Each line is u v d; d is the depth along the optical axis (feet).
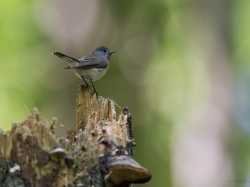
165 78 58.13
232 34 56.13
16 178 13.03
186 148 51.44
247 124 57.41
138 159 48.91
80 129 17.52
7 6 53.16
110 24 49.67
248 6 62.44
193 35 59.47
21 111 47.16
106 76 48.06
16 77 49.75
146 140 49.93
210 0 56.80
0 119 47.26
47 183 13.10
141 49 53.11
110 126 15.69
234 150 50.49
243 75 63.26
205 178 49.24
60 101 45.47
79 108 19.72
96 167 13.99
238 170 51.11
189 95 57.31
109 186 13.84
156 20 57.52
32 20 51.72
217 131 50.93
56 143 13.46
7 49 51.49
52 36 49.08
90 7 48.85
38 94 47.21
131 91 49.55
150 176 13.56
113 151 14.49
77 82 45.44
